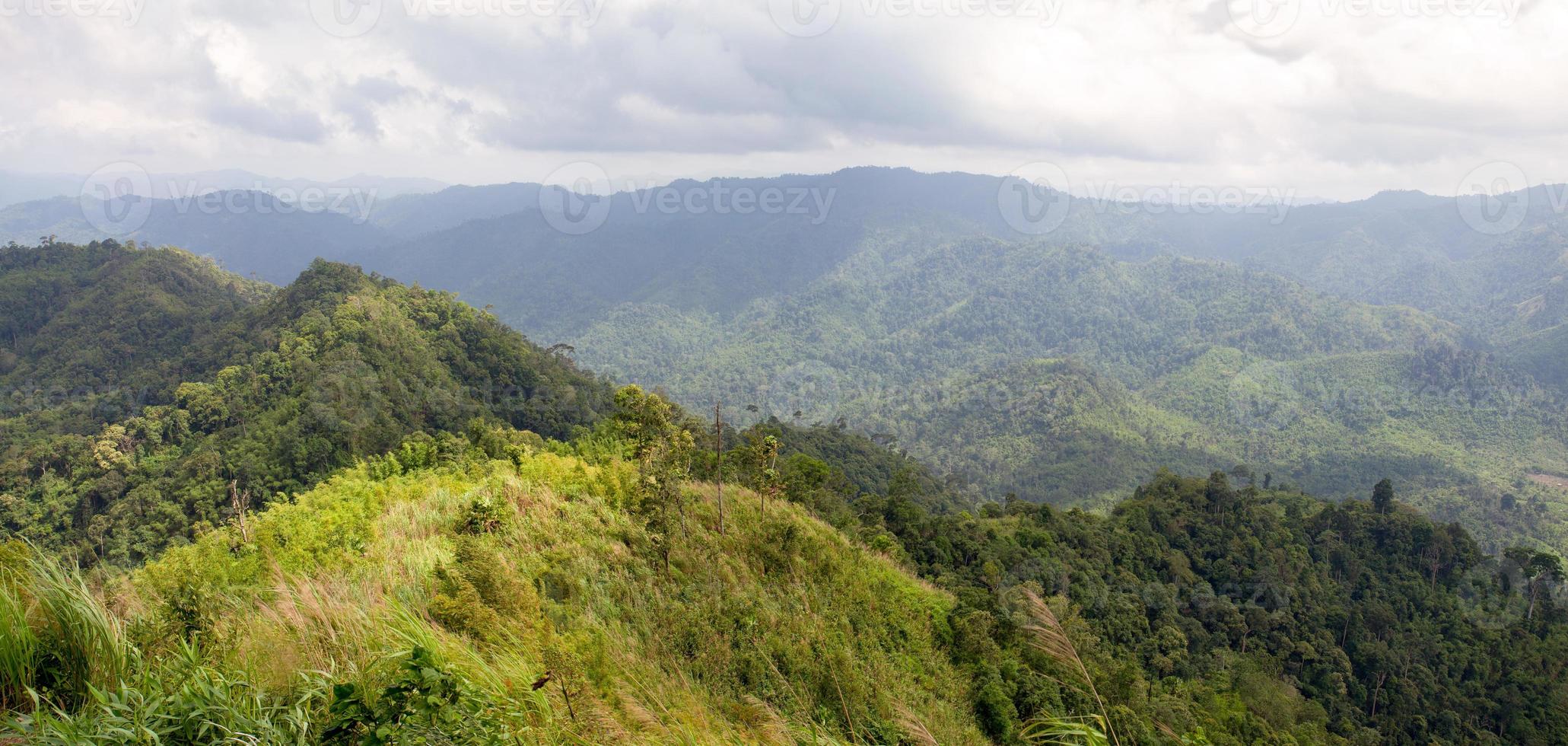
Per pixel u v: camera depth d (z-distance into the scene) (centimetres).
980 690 1189
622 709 550
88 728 313
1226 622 4038
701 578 1147
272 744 337
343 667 449
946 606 1719
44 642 370
